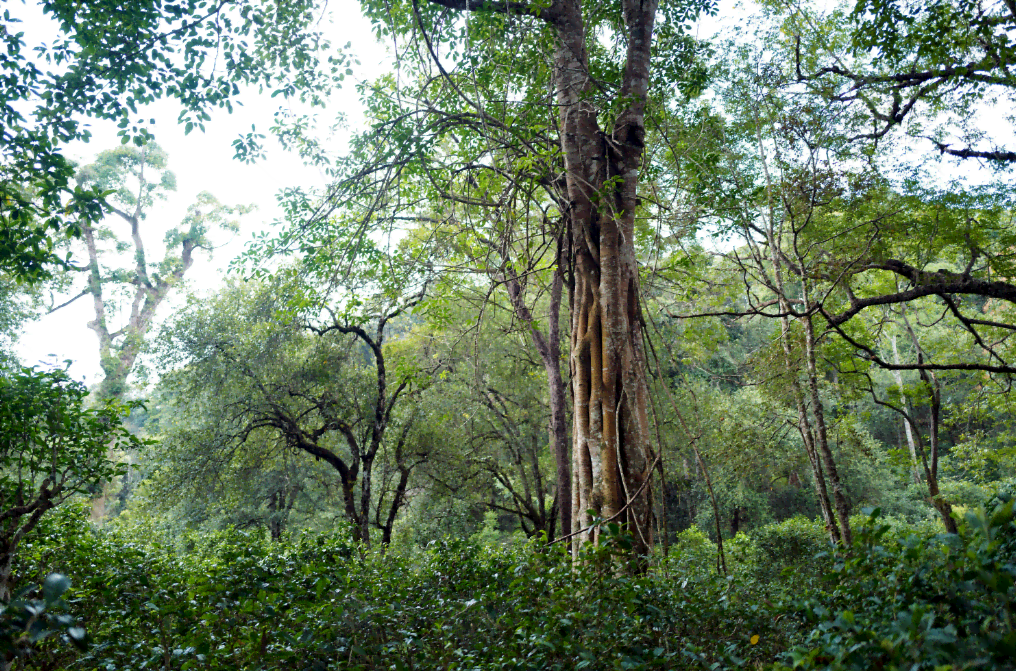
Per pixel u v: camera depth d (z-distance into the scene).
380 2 9.11
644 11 9.43
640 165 10.14
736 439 13.80
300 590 4.75
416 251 12.16
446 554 6.00
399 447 18.84
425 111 8.55
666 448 16.12
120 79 7.91
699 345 15.30
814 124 10.75
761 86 11.43
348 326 16.61
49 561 6.62
